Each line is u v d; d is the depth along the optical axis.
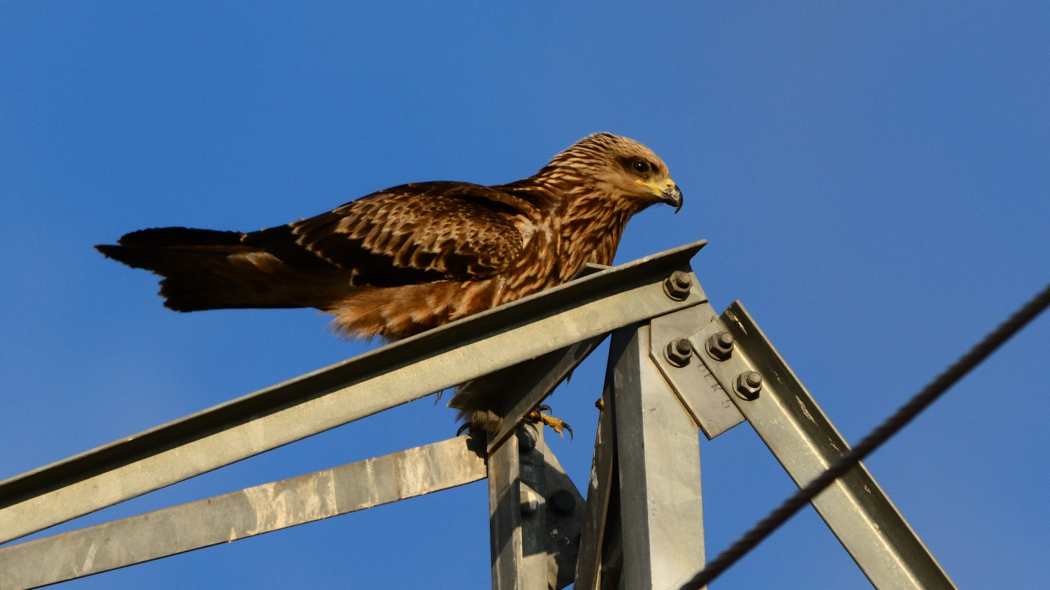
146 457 9.26
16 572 10.40
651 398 9.59
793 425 9.66
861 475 9.45
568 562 12.09
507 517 11.45
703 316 9.95
